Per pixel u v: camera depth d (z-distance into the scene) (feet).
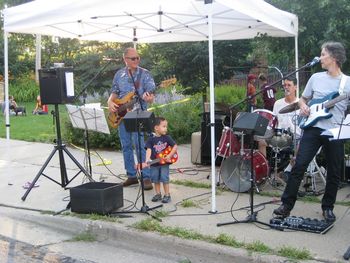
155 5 21.11
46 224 18.30
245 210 18.37
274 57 31.81
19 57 103.65
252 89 27.45
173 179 23.76
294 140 21.20
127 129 18.29
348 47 26.25
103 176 24.75
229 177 21.30
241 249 14.43
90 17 19.80
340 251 14.12
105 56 70.69
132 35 28.55
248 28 26.73
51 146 35.14
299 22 27.14
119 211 18.44
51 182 23.73
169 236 15.69
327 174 16.67
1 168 27.58
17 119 56.03
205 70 52.75
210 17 17.19
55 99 20.51
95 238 16.90
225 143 21.36
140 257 15.20
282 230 15.98
